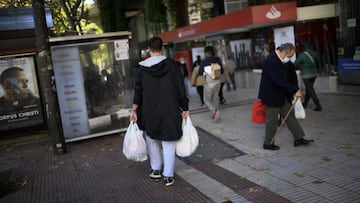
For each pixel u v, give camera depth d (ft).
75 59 26.94
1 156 25.86
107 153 23.35
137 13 102.32
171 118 15.72
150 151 17.29
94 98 27.78
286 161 18.07
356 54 33.60
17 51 29.25
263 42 46.65
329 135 21.71
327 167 16.57
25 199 16.57
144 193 15.79
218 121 29.55
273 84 19.38
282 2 41.34
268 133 20.18
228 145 22.11
